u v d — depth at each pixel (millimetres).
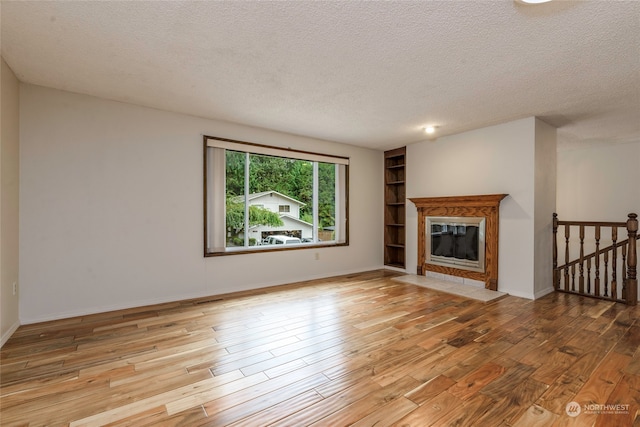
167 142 3588
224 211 4023
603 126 4230
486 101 3252
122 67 2520
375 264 5715
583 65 2447
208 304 3520
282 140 4531
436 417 1612
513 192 3955
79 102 3096
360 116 3754
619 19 1850
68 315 3047
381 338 2609
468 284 4453
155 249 3518
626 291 3561
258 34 2039
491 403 1727
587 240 5809
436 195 4879
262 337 2623
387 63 2428
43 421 1577
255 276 4270
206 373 2051
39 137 2914
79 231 3104
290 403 1738
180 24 1931
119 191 3305
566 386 1886
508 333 2707
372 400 1761
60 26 1954
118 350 2367
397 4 1722
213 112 3635
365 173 5582
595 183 5738
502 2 1704
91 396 1790
